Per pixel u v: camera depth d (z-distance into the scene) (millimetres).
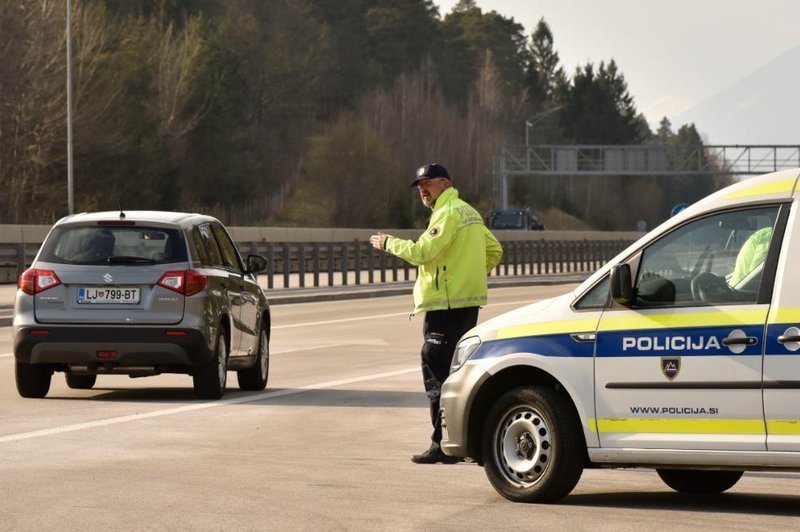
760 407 18984
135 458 25156
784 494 21906
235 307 35938
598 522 19094
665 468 19984
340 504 20500
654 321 19922
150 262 33688
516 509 20172
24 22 166750
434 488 22094
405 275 108250
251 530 18484
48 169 178000
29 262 93312
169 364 33688
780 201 19438
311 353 49594
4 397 35375
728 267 20188
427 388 25125
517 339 21047
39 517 19344
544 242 131000
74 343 33469
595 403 20266
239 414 32031
